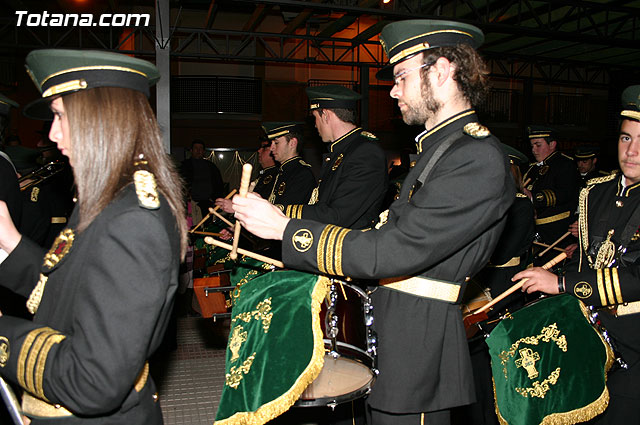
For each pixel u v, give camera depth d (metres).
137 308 1.08
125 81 1.21
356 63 10.92
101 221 1.13
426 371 1.67
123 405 1.22
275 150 4.34
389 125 16.22
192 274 4.82
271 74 15.70
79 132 1.16
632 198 2.17
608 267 2.12
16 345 1.14
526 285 2.12
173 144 15.23
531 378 1.97
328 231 1.63
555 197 5.51
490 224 1.58
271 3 7.76
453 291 1.70
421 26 1.71
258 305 1.74
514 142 17.39
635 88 2.09
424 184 1.63
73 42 12.37
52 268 1.18
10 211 2.42
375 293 1.81
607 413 2.20
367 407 1.91
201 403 3.45
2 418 2.39
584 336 2.02
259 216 1.66
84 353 1.05
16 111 12.55
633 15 9.35
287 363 1.62
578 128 17.86
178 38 15.30
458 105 1.73
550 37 8.97
